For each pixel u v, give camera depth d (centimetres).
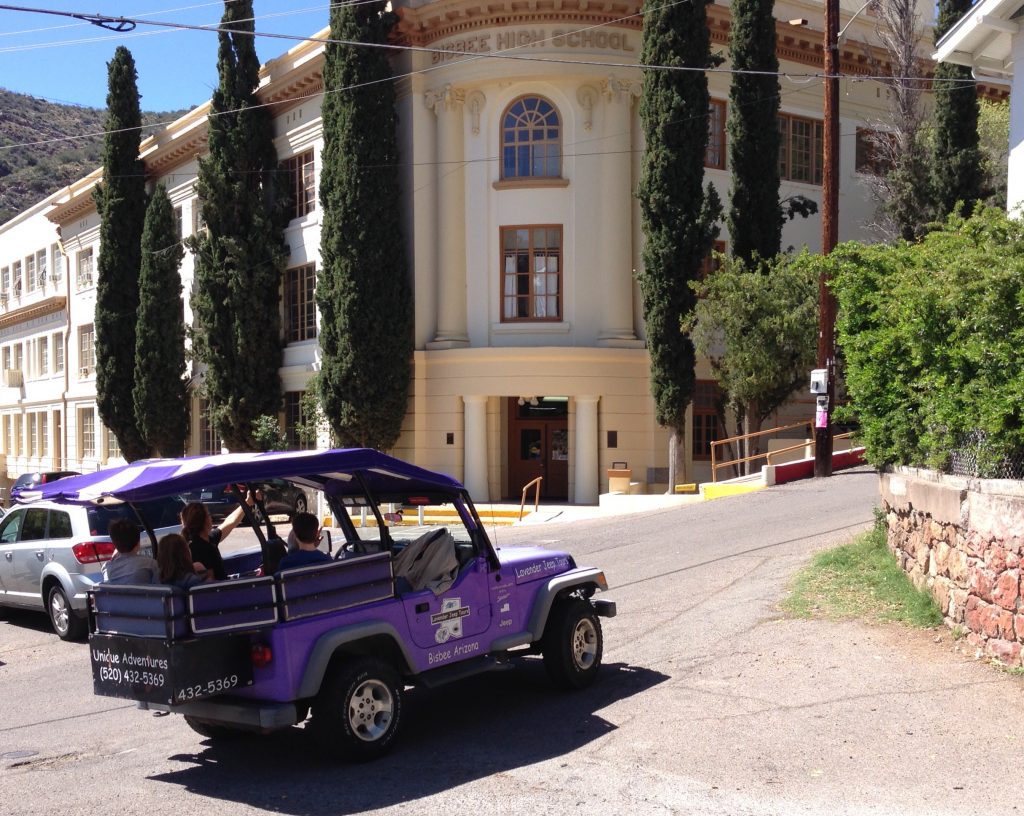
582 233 2703
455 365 2705
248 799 666
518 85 2716
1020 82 1509
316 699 711
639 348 2692
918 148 2786
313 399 2841
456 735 782
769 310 2298
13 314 5378
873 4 2834
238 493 846
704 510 1992
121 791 699
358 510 954
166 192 3669
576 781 657
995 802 582
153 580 761
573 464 2705
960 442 939
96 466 4494
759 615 1038
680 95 2452
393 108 2708
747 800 605
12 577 1409
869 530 1379
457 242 2752
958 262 906
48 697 1023
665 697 827
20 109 10244
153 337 3500
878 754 661
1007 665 792
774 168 2559
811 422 2719
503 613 835
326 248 2695
